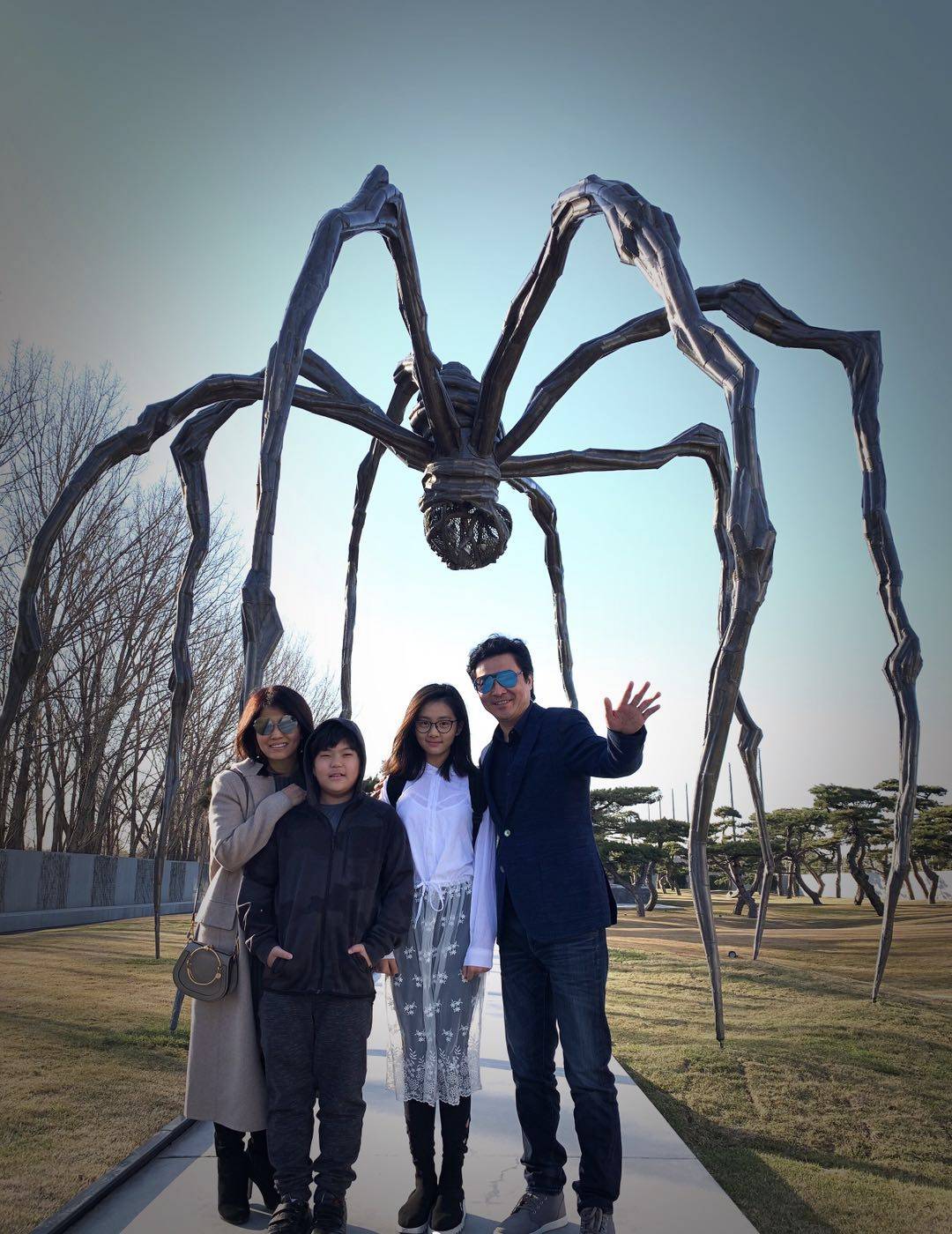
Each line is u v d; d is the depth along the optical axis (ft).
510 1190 9.68
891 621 14.19
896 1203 9.83
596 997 8.60
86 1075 14.02
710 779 14.25
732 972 29.43
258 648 10.48
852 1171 11.07
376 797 9.46
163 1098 12.96
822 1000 23.84
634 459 19.43
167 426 17.21
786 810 112.78
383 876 8.79
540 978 9.15
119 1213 8.82
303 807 8.82
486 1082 14.71
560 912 8.69
